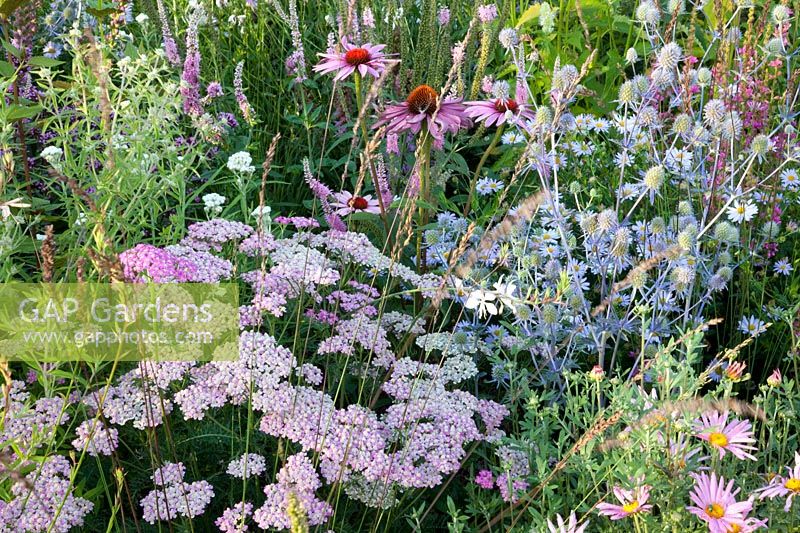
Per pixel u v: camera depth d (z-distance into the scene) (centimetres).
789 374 386
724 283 362
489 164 534
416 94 394
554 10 526
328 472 267
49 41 487
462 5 583
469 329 365
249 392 273
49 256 217
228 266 310
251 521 273
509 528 270
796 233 429
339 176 499
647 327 349
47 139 421
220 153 455
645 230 373
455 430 289
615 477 267
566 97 339
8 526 234
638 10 443
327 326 336
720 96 432
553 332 339
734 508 222
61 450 274
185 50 505
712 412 247
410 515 278
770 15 545
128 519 279
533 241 389
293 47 551
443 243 403
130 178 352
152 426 258
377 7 533
